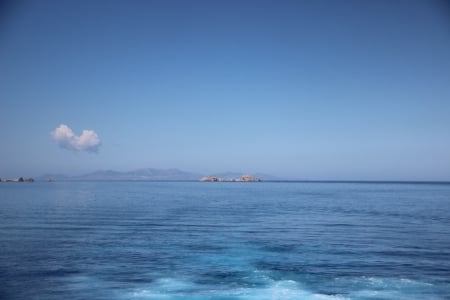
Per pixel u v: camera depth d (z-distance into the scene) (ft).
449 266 69.05
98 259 73.51
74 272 63.62
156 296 51.90
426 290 54.65
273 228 120.78
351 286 56.59
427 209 198.08
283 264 70.13
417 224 132.36
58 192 395.55
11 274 62.08
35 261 71.36
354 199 295.48
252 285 57.00
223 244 90.74
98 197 305.32
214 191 472.85
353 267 67.97
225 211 185.06
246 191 478.18
